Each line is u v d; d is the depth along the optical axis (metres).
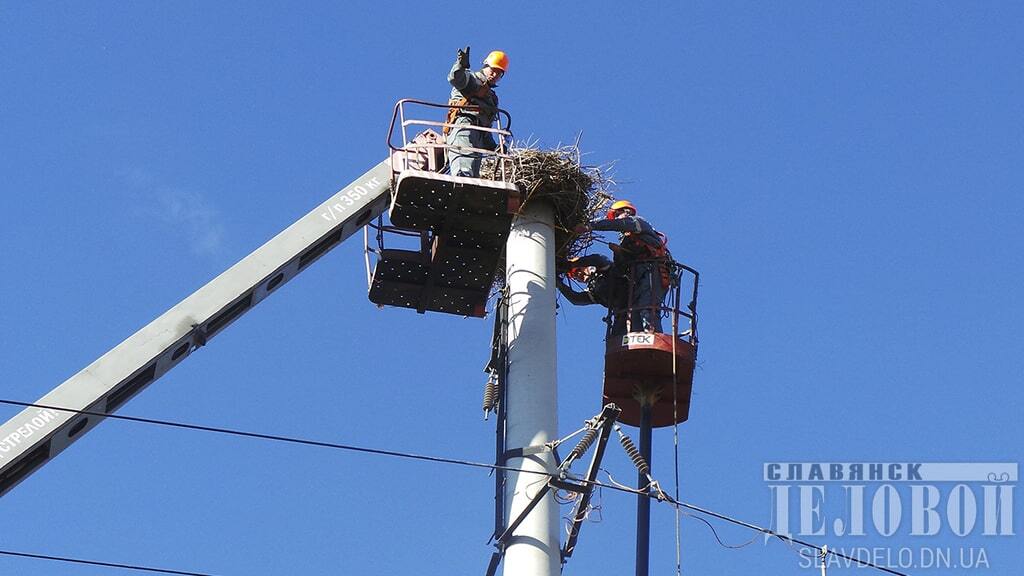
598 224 27.75
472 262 26.75
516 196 25.48
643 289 28.08
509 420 25.12
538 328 25.75
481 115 26.70
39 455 25.02
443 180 25.17
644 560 25.92
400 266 27.16
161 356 25.67
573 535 24.52
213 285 26.27
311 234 26.89
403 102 26.58
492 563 24.70
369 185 27.47
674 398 27.52
